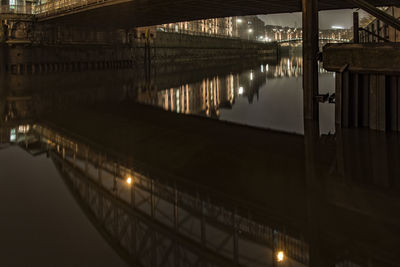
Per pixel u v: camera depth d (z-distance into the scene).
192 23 106.50
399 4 21.58
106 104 20.23
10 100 21.89
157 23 46.72
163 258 3.83
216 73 46.69
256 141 10.48
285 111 16.83
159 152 9.31
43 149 9.92
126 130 12.78
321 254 3.95
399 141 9.58
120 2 28.97
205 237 4.41
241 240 4.30
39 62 46.34
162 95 24.45
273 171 7.34
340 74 11.38
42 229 4.67
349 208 5.30
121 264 3.75
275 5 25.25
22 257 3.90
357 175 6.96
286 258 3.85
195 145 10.12
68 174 7.38
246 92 25.50
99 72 48.66
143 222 4.88
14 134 12.27
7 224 4.84
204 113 16.77
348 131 11.14
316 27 12.38
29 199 5.86
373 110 11.07
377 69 10.21
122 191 6.30
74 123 14.49
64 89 28.17
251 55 117.69
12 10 49.06
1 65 43.19
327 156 8.48
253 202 5.61
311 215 5.05
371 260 3.82
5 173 7.47
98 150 9.70
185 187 6.43
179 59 75.75
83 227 4.75
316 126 12.34
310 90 12.86
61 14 39.59
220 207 5.43
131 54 61.88
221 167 7.74
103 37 56.31
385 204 5.46
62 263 3.76
